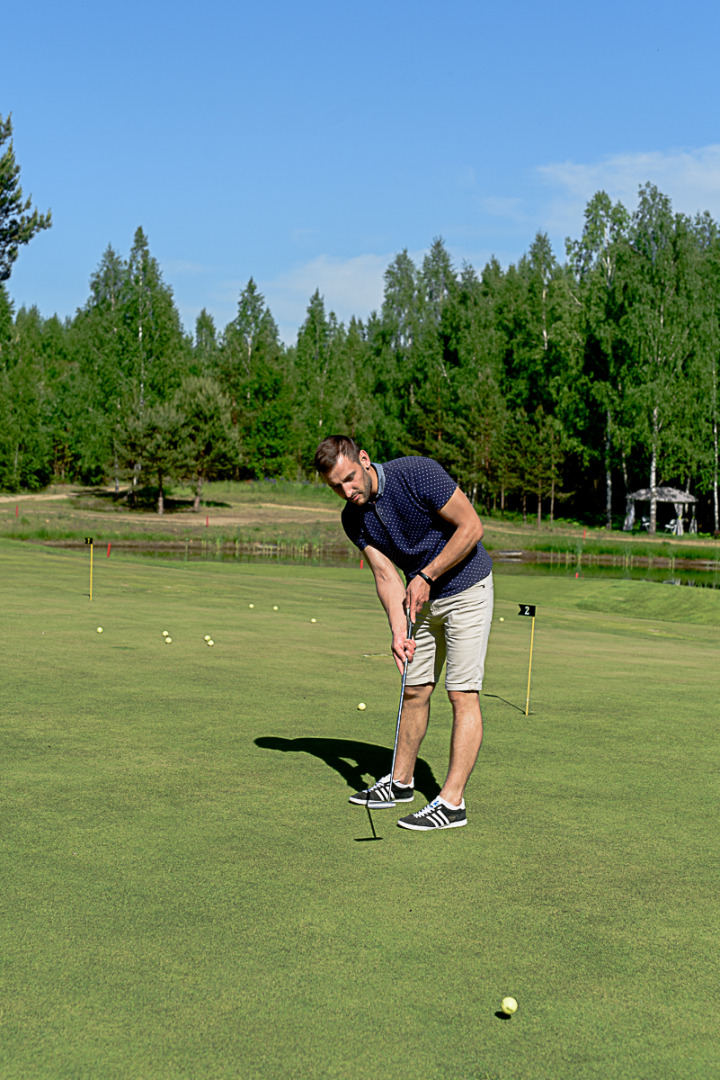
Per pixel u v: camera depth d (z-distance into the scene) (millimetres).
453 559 4152
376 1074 2242
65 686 6910
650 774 5102
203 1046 2344
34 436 77188
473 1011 2551
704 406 57875
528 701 7156
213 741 5477
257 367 91688
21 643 8828
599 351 61688
